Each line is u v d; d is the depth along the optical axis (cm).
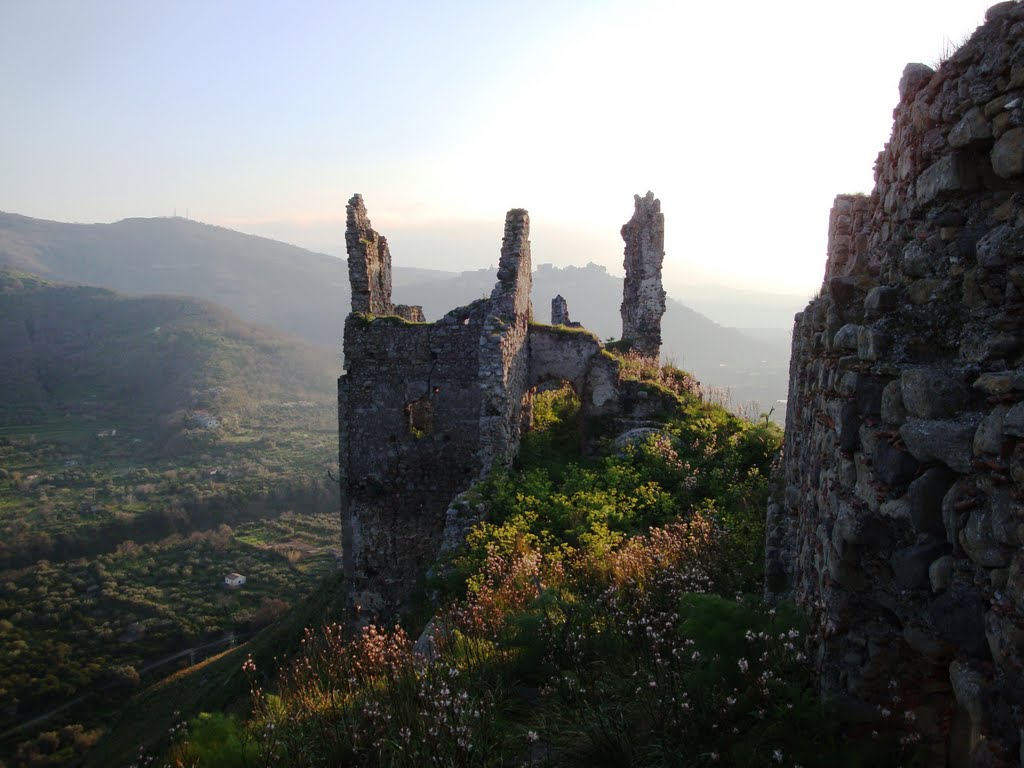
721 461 1261
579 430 1655
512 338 1415
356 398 1484
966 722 315
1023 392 268
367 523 1497
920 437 319
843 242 718
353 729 500
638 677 505
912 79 431
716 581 725
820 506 481
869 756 341
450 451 1460
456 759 451
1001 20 325
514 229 1504
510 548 979
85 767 2105
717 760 388
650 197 2177
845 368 432
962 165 352
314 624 1662
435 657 594
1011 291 306
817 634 426
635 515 1109
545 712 512
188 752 490
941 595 306
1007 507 264
